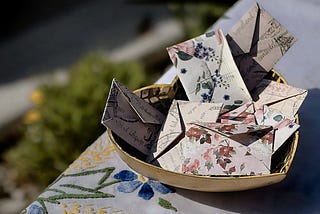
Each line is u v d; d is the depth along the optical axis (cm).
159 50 327
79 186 91
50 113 218
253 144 84
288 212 87
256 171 82
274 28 93
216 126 86
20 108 299
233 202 88
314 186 90
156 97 92
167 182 83
